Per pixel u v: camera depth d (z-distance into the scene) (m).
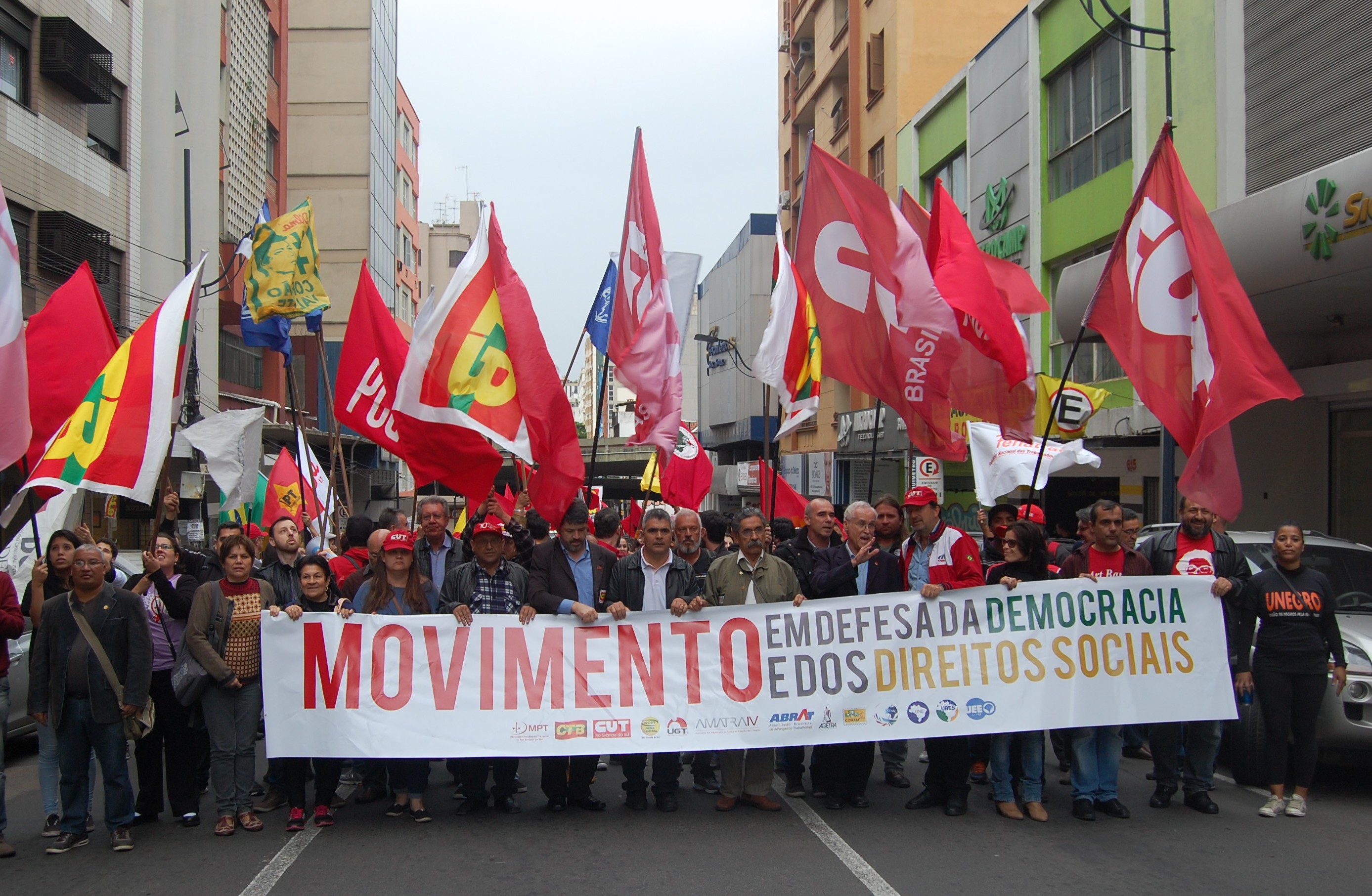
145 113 21.58
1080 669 6.98
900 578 7.31
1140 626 7.07
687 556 8.23
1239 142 13.69
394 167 48.38
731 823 6.68
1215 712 7.00
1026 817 6.82
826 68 33.62
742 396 43.44
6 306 6.59
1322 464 14.53
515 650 6.85
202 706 6.71
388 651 6.74
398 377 9.80
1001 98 21.31
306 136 41.72
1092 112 18.11
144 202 21.53
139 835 6.48
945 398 8.05
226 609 6.47
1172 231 7.71
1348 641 7.42
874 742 6.99
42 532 8.73
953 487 23.52
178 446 17.50
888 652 6.98
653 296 8.55
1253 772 7.66
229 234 27.70
